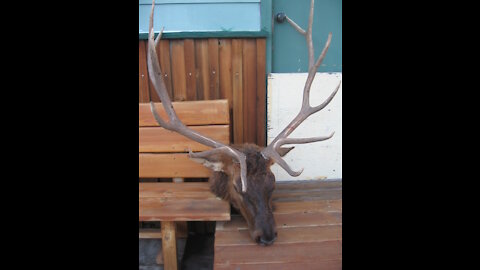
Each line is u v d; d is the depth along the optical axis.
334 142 2.72
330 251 1.74
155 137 2.43
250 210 1.84
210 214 1.92
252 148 2.12
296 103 2.65
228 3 2.49
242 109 2.61
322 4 2.62
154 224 2.72
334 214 2.10
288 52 2.66
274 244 1.80
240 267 1.63
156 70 1.93
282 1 2.59
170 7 2.49
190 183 2.43
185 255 2.43
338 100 2.67
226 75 2.55
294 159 2.73
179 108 2.41
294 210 2.16
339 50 2.68
